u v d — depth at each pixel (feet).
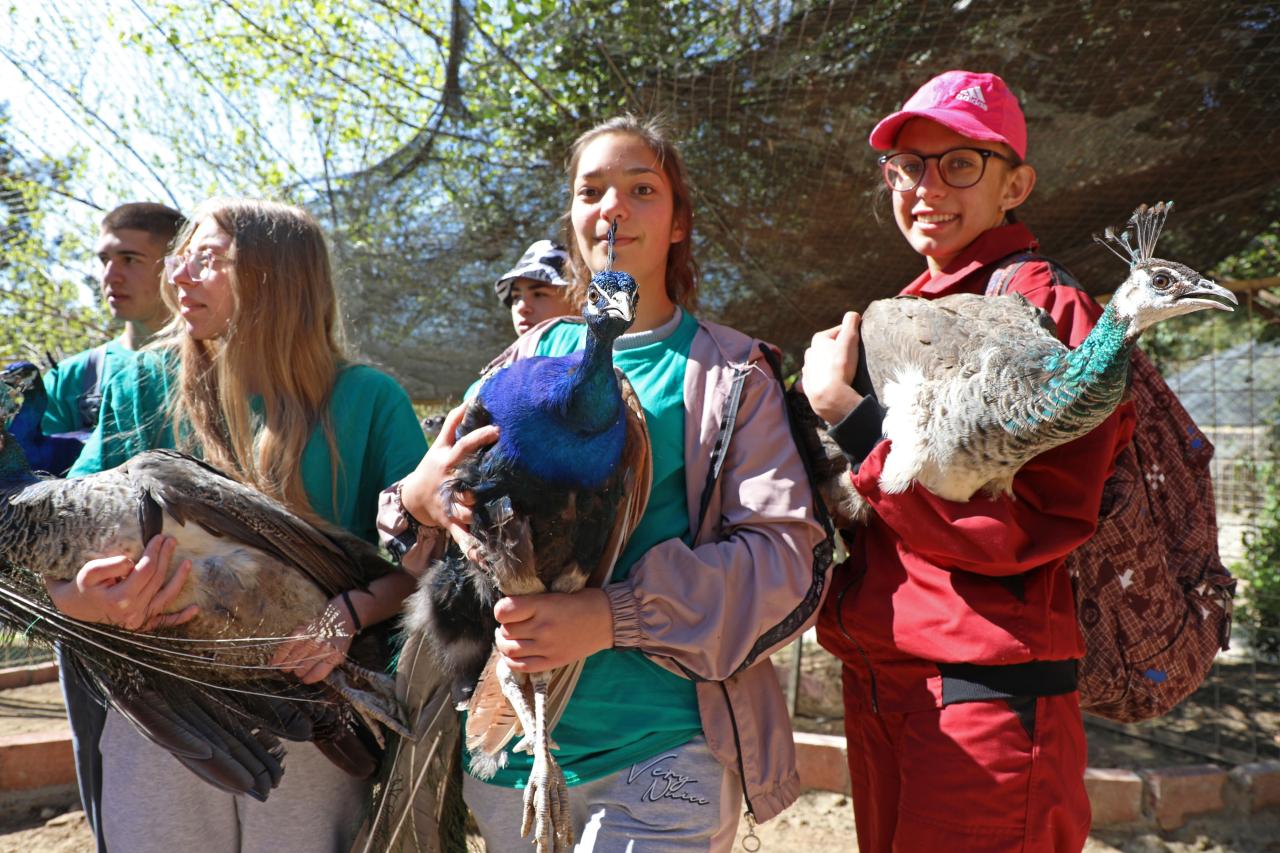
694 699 7.38
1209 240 20.04
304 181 20.35
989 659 7.47
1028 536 7.55
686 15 15.81
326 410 8.70
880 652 8.18
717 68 16.31
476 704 7.35
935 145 9.18
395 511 8.02
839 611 8.47
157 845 7.82
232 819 8.13
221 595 7.50
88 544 7.27
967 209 9.19
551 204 19.10
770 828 15.02
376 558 8.66
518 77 17.53
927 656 7.71
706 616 7.00
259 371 8.50
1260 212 19.06
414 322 20.90
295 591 7.80
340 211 20.35
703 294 20.04
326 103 19.66
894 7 14.92
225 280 8.50
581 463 6.82
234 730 7.61
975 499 7.50
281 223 8.68
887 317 8.32
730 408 7.64
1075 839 7.65
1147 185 17.71
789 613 7.25
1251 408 22.65
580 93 17.39
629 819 7.07
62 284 22.49
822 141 16.81
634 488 7.41
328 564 8.09
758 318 20.97
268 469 8.43
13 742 15.56
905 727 7.97
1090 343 6.65
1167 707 8.77
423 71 19.01
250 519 7.66
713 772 7.25
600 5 16.05
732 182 17.72
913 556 8.03
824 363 8.57
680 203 8.55
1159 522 9.05
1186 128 16.29
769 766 7.38
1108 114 16.10
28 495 7.43
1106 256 20.01
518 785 7.48
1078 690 8.65
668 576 7.08
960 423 7.16
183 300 8.62
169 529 7.54
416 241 20.03
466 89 18.02
